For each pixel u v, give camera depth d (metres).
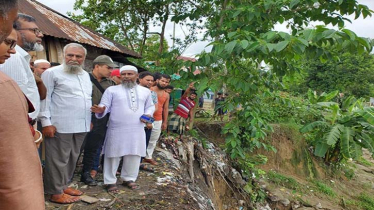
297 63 6.62
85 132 3.65
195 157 7.00
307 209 8.53
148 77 4.98
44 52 5.97
